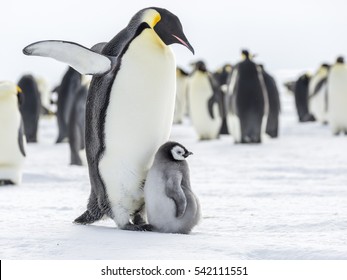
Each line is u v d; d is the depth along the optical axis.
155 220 15.65
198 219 15.73
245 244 13.73
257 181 28.11
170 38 16.38
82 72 15.95
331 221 16.84
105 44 17.41
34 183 29.17
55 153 48.12
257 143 51.88
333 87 59.31
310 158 38.66
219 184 26.95
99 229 15.97
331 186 25.70
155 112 16.12
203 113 57.00
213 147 48.78
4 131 27.92
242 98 51.66
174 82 16.47
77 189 26.42
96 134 16.20
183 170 15.62
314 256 12.79
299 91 80.69
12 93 28.38
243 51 53.78
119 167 16.17
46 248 13.60
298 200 21.69
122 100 15.91
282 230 16.09
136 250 13.32
